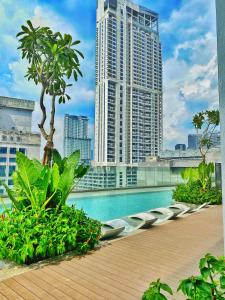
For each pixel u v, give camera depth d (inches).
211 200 351.9
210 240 179.3
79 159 180.2
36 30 249.4
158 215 267.4
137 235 192.9
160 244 169.6
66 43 247.9
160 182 617.6
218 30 89.5
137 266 131.2
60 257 143.5
